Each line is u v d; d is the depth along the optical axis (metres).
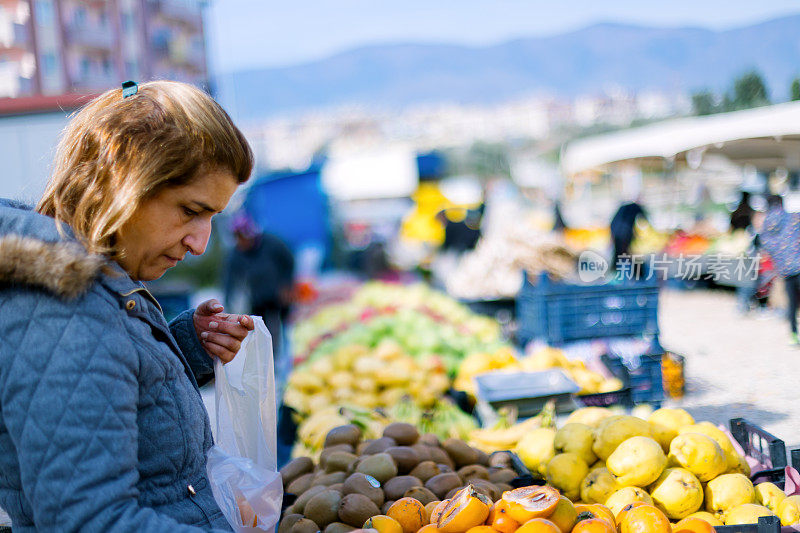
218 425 1.70
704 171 9.18
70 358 1.05
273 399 1.76
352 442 2.71
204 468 1.43
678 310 7.70
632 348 4.18
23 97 8.55
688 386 3.84
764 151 6.14
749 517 1.98
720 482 2.13
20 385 1.03
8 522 3.01
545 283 4.87
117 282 1.18
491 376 3.72
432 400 3.97
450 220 9.79
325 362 4.35
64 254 1.08
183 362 1.37
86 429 1.03
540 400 3.48
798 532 1.82
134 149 1.16
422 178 16.83
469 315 6.32
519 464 2.54
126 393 1.10
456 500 1.73
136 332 1.20
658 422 2.39
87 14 26.20
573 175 13.74
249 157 1.29
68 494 1.00
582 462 2.30
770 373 3.96
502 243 7.02
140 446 1.21
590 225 11.76
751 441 2.49
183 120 1.20
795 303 5.52
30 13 23.78
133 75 27.86
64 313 1.07
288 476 2.57
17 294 1.07
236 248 6.88
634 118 24.72
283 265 6.82
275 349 6.80
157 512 1.22
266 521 1.50
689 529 1.73
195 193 1.22
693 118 12.64
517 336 5.61
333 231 16.86
